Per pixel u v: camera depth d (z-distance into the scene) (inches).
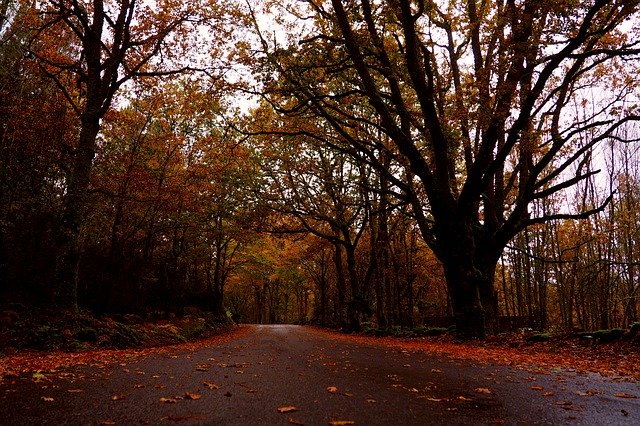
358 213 1141.7
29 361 296.5
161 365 291.3
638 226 1055.0
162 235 1067.9
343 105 707.4
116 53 569.6
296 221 1222.9
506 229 591.2
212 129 997.2
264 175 1065.5
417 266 1269.7
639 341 371.6
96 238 834.8
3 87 617.9
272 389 192.9
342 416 140.6
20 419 132.3
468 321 557.0
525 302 1498.5
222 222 1267.2
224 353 412.2
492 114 486.0
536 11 449.7
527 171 679.1
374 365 301.4
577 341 431.8
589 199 1138.7
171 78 658.8
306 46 585.3
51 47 690.2
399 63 634.2
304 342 626.8
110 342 453.4
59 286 474.3
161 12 606.2
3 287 480.7
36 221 548.1
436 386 209.5
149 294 866.1
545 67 477.4
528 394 189.0
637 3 422.9
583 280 1165.7
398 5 512.4
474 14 584.1
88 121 530.6
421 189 981.8
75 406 152.3
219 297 1441.9
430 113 542.3
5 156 608.4
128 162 816.3
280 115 832.3
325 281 1942.7
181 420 132.5
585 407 161.8
